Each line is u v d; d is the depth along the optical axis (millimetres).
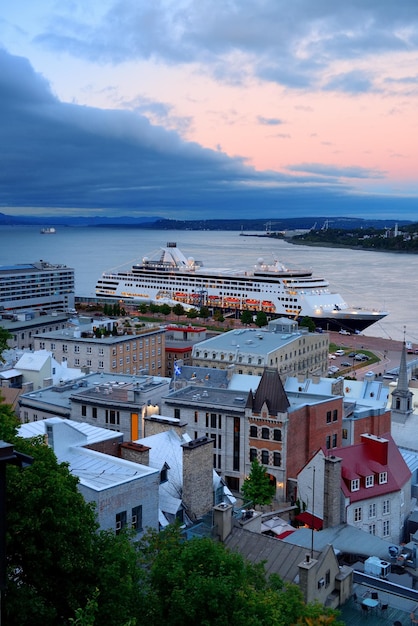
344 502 95688
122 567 47625
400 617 65000
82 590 45469
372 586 70312
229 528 72375
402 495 105375
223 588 47094
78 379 148000
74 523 45406
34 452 50906
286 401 118750
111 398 127562
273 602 49531
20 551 44531
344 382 178250
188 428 127562
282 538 87500
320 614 52344
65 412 130000
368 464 102500
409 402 143375
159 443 91188
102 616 44656
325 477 92938
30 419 134750
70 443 78688
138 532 69500
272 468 119125
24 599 41781
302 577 63125
